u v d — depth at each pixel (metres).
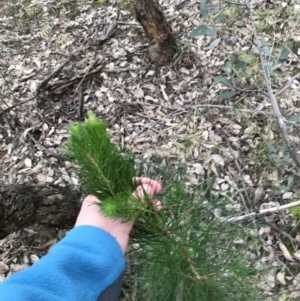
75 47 2.87
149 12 2.48
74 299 0.90
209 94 2.46
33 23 3.11
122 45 2.80
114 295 1.00
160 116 2.45
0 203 1.52
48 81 2.64
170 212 1.18
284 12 2.65
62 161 2.29
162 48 2.61
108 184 0.93
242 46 2.56
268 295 1.78
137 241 1.15
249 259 1.55
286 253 1.90
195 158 2.23
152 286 1.38
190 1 2.90
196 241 1.22
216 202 1.42
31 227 1.91
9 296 0.86
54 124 2.49
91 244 0.95
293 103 2.30
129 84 2.61
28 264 1.97
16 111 2.56
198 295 1.29
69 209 1.72
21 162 2.34
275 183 2.09
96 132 0.89
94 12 3.06
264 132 2.24
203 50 2.62
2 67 2.85
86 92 2.61
